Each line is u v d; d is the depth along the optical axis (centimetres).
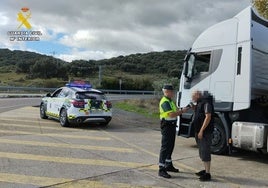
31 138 1135
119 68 9662
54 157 877
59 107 1523
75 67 8612
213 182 714
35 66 8000
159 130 1509
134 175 742
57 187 643
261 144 882
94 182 681
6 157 855
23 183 658
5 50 9412
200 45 1073
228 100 980
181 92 1112
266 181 736
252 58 973
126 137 1258
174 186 677
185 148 1084
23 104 2592
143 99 3397
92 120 1474
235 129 945
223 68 1003
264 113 1014
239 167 857
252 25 984
